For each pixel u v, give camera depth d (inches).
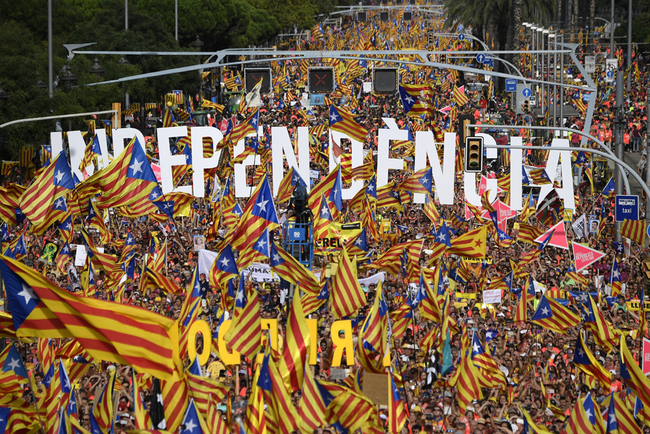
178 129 3368.6
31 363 1676.9
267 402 1118.4
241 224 1934.1
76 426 1106.1
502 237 2778.1
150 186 2379.4
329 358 1717.5
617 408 1142.3
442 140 4015.8
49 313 923.4
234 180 3435.0
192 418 1037.2
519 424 1421.0
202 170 3348.9
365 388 1279.5
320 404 1129.4
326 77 3880.4
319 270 2400.3
